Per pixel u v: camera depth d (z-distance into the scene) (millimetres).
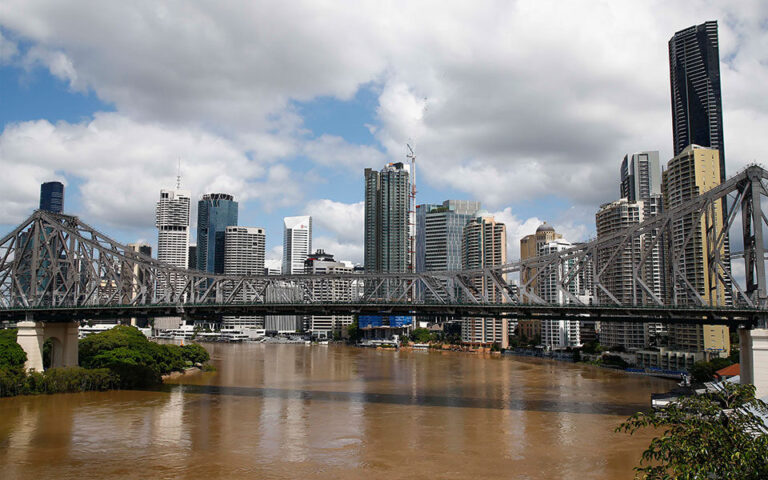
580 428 97250
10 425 95562
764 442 32062
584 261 117312
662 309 103625
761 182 103250
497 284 122812
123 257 141625
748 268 104312
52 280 139125
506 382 164000
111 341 147750
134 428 94188
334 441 87250
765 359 96812
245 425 97438
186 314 135375
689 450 32812
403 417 105812
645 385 159625
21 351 125875
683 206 108125
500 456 79750
